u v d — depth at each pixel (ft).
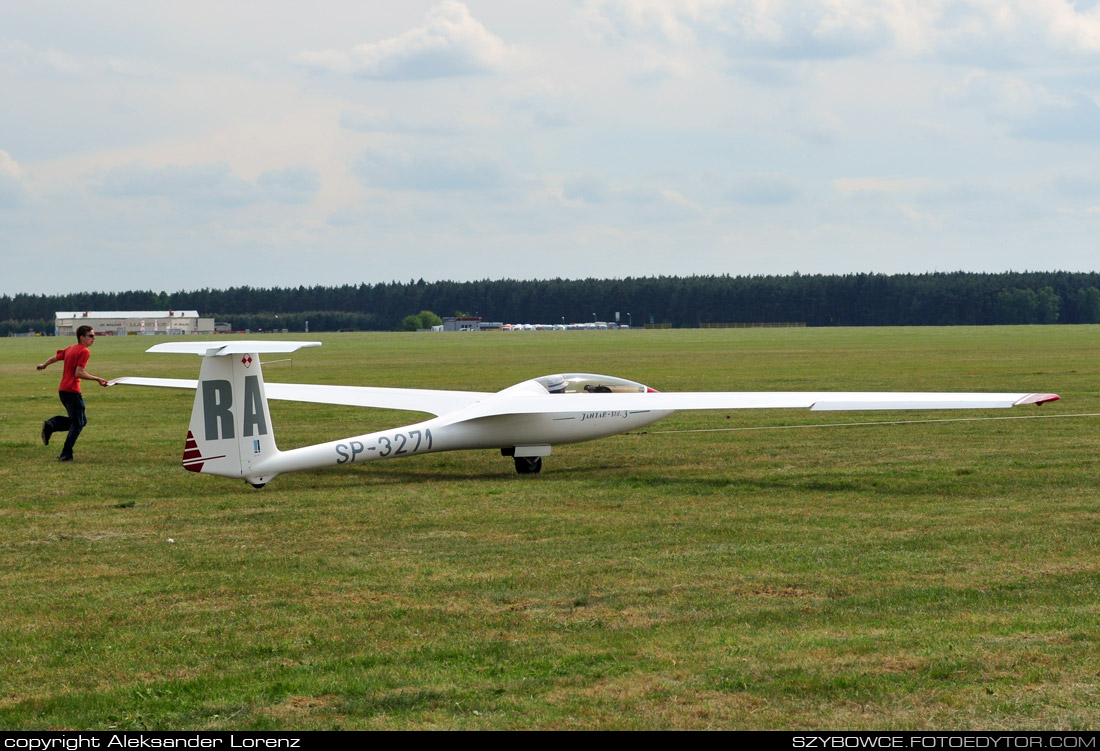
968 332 431.43
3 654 27.43
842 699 23.56
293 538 41.81
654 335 475.31
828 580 33.94
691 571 35.37
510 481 57.62
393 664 26.35
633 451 71.15
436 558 37.93
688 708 23.24
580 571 35.58
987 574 34.40
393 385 149.07
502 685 24.76
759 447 72.13
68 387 66.33
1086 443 70.38
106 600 32.53
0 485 56.49
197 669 26.18
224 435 50.01
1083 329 479.41
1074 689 23.80
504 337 473.26
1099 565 35.45
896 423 85.66
